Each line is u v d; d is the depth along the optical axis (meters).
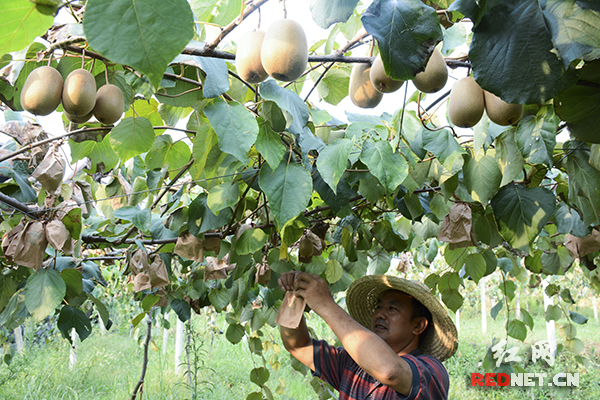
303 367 2.86
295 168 1.04
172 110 1.34
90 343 7.27
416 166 1.25
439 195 1.58
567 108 0.86
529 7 0.65
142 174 2.03
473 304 10.12
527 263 2.64
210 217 1.45
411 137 1.13
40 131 1.23
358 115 1.46
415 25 0.68
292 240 1.50
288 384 5.20
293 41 0.80
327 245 2.47
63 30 0.79
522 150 0.96
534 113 0.96
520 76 0.66
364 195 1.30
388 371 1.18
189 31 0.51
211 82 0.87
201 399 4.41
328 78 1.45
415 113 1.16
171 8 0.51
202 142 1.05
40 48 0.92
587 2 0.61
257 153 1.19
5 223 1.58
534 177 1.29
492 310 3.00
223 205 1.27
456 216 1.53
